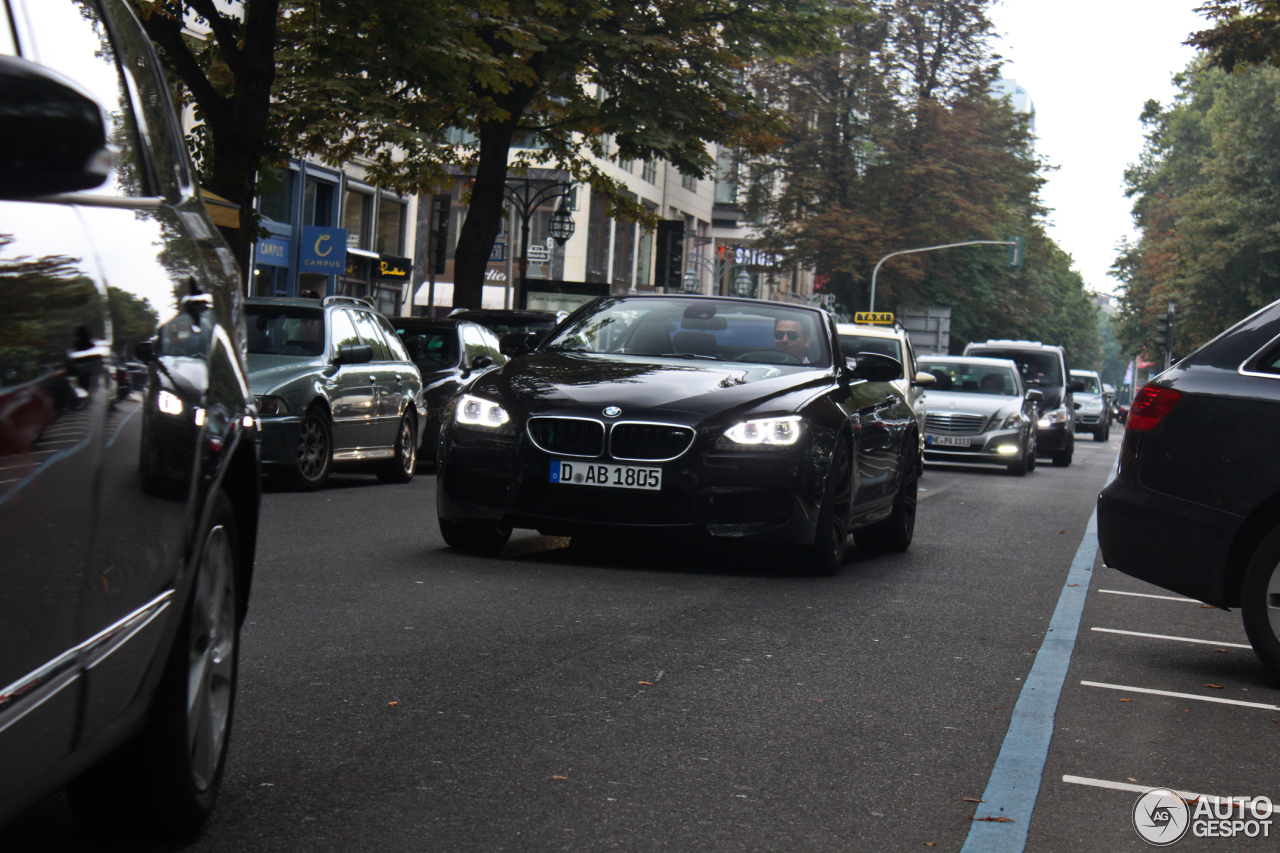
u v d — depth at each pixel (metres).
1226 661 6.89
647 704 5.25
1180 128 74.88
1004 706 5.54
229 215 16.70
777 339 9.92
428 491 14.91
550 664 5.85
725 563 9.32
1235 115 53.59
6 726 2.38
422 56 17.56
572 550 9.61
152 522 3.09
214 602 3.69
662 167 67.25
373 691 5.25
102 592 2.82
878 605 7.93
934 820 4.02
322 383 13.99
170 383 3.23
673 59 25.84
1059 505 17.30
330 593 7.39
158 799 3.38
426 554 9.05
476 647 6.13
